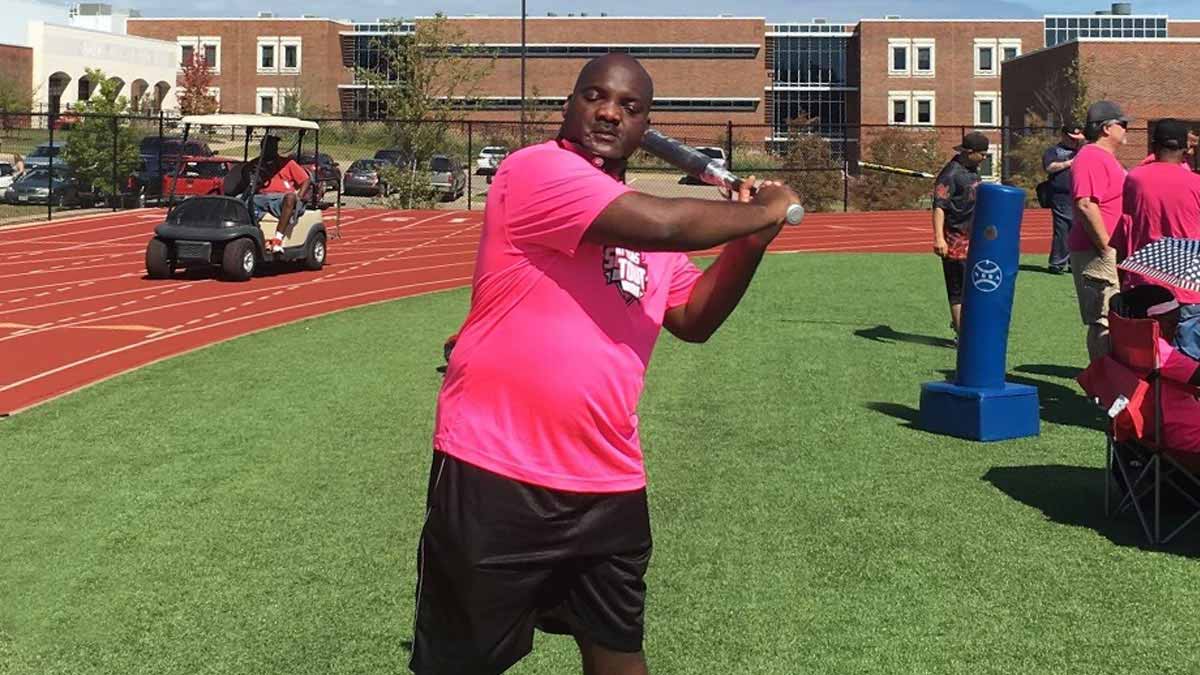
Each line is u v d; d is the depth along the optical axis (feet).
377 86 114.93
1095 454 20.97
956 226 31.73
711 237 7.71
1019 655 12.59
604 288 8.31
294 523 17.48
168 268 52.70
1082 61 161.89
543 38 244.01
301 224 55.77
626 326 8.45
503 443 8.34
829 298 43.96
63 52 211.61
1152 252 17.43
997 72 242.78
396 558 15.94
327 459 21.16
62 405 26.00
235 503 18.51
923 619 13.61
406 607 14.24
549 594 8.71
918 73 243.19
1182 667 12.25
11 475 20.22
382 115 153.28
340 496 18.86
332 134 154.61
